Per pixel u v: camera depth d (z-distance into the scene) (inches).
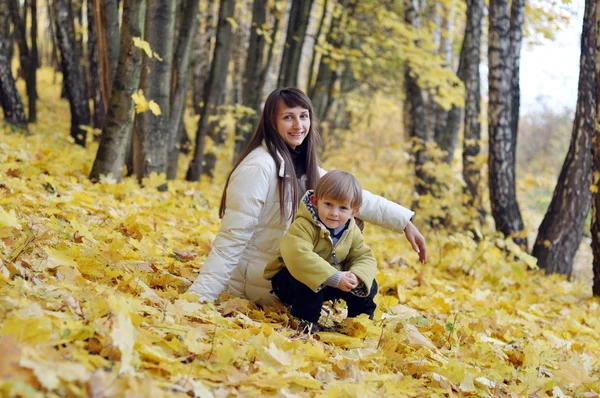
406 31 435.2
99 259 129.8
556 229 310.8
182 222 223.0
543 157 1126.4
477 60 410.3
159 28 263.0
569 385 128.2
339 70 548.7
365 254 129.9
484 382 115.8
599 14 239.3
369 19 546.3
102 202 199.6
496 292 243.1
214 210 285.6
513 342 159.5
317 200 124.6
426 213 380.5
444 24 561.6
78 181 244.8
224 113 614.9
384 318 135.2
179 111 344.5
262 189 129.3
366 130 856.9
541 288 268.8
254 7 469.4
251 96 476.7
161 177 259.4
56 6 516.1
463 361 128.8
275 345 102.3
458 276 265.0
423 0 550.6
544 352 140.3
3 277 95.7
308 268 119.9
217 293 127.8
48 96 932.0
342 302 152.0
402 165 601.3
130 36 248.4
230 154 595.8
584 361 147.7
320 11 722.8
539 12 394.9
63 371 68.2
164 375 81.5
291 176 133.0
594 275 266.8
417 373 115.3
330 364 104.3
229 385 84.4
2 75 474.9
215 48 409.4
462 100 431.5
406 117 452.1
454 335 142.7
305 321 125.7
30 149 307.1
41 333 75.6
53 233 135.4
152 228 187.6
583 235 322.7
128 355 77.0
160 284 133.3
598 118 246.4
